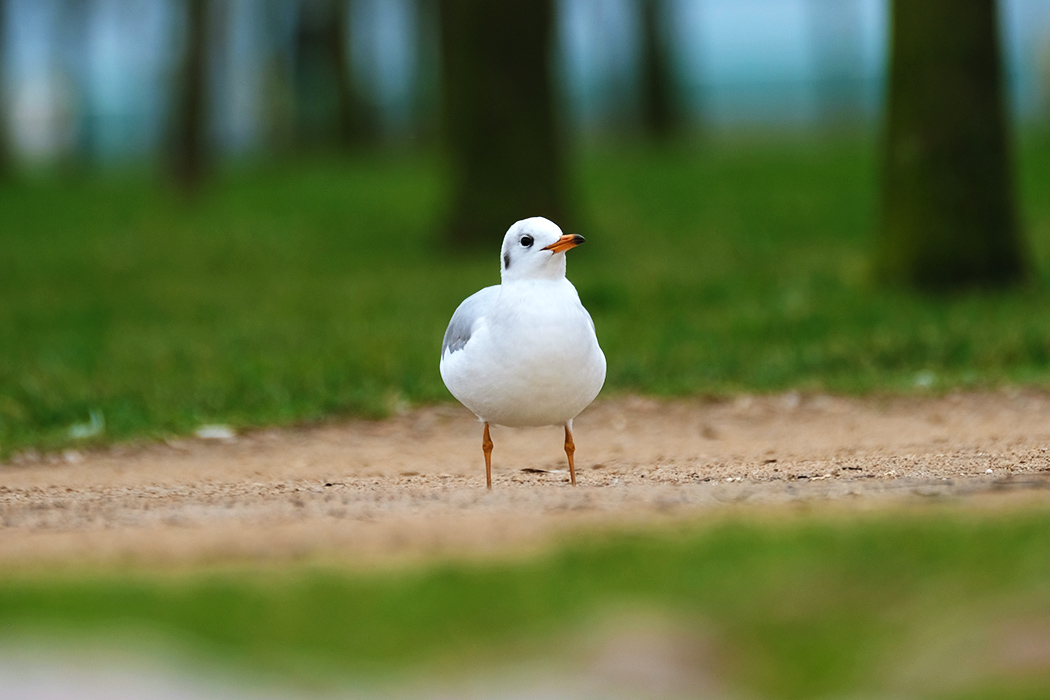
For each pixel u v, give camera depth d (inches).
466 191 1010.1
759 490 345.4
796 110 2992.1
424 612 223.1
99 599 233.0
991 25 745.6
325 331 714.8
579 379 360.2
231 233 1165.1
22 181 1694.1
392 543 284.2
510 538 283.3
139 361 661.9
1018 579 227.9
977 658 196.9
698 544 259.4
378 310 787.4
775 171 1368.1
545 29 996.6
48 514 347.6
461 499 346.6
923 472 393.7
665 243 1039.0
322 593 234.7
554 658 203.3
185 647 207.2
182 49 1400.1
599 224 1119.0
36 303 879.1
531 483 408.5
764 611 219.1
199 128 1400.1
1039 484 339.9
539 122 995.9
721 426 520.7
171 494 399.9
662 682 195.0
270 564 269.1
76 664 197.9
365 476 444.8
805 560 243.0
